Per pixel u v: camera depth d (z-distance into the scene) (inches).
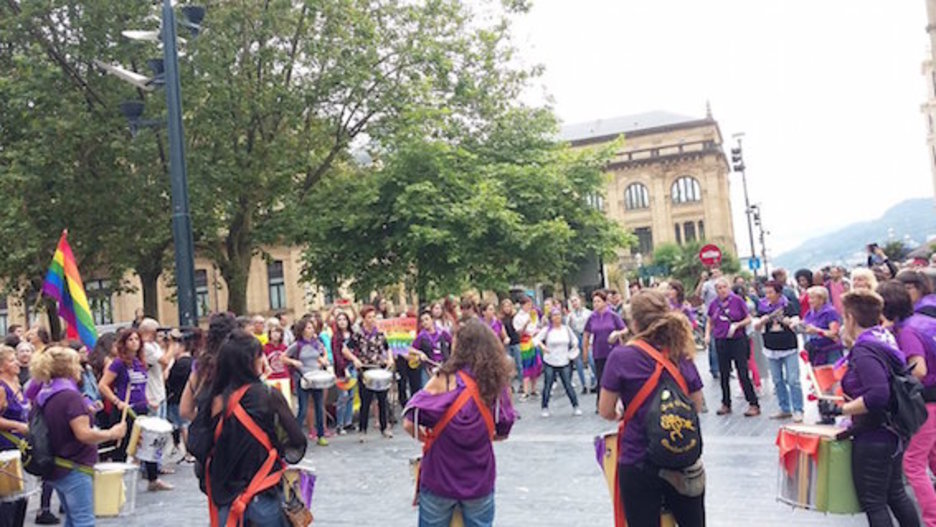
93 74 773.3
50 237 772.0
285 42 837.8
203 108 761.0
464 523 183.3
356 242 848.3
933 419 227.8
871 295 211.8
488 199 796.0
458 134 957.2
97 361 392.2
